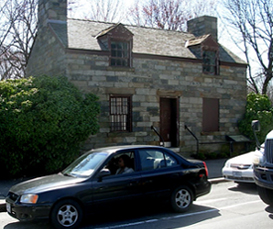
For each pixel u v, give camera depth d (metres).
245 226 7.23
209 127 19.27
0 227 7.66
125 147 8.27
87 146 15.57
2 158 12.79
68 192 7.12
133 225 7.44
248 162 11.43
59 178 7.85
